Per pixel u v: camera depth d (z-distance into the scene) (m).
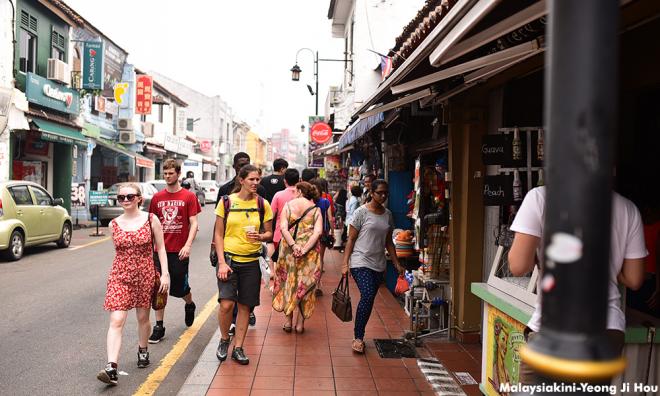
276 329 6.84
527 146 4.81
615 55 1.18
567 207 1.19
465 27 2.90
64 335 6.51
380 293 9.02
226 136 60.56
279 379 5.08
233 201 5.51
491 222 5.95
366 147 13.49
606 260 1.19
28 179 18.31
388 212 6.09
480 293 4.29
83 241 15.60
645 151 4.34
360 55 14.84
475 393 4.79
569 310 1.20
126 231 5.04
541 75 5.14
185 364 5.65
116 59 24.36
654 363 3.15
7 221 11.62
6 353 5.85
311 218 6.42
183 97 55.12
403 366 5.50
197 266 11.84
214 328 7.02
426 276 6.86
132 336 6.60
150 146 31.42
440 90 5.89
